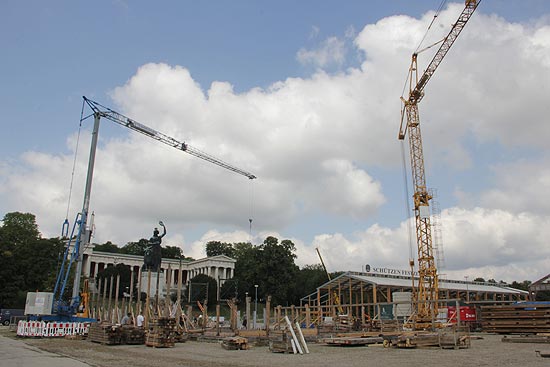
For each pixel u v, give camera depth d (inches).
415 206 2672.2
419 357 863.7
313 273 5310.0
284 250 4379.9
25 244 3683.6
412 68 2851.9
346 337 1298.0
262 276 4355.3
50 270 3609.7
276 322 1599.4
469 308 2018.9
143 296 1999.3
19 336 1389.0
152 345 1080.8
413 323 1927.9
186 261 6205.7
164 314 1359.5
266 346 1138.0
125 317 1368.1
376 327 1574.8
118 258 5462.6
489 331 1620.3
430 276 2551.7
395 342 1117.7
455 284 3412.9
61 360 776.9
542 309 1526.8
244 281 4566.9
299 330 991.0
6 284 3410.4
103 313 1915.6
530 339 1218.6
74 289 1531.7
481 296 3730.3
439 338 1064.2
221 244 6884.8
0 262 3405.5
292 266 4416.8
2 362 736.3
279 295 4313.5
